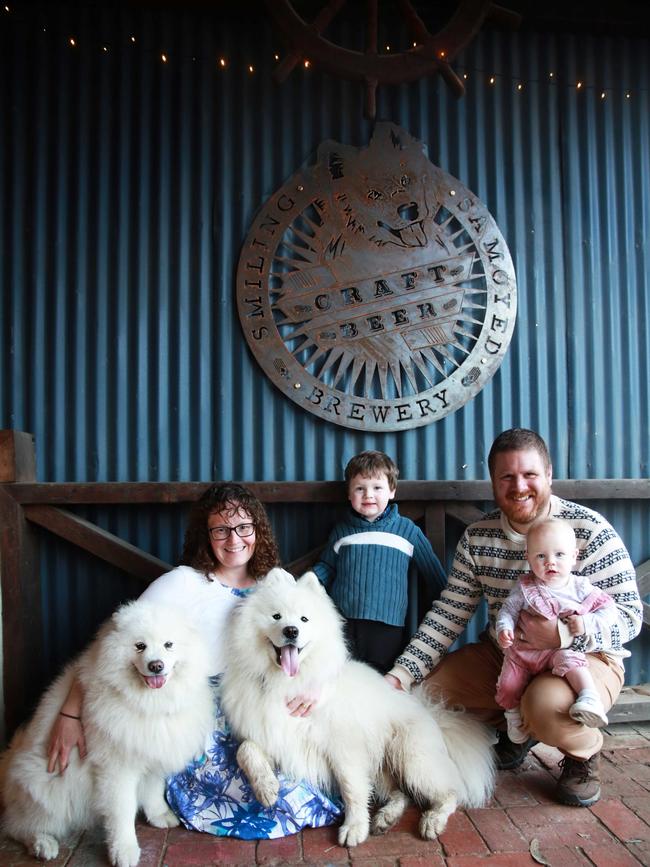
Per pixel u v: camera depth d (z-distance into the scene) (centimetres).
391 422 352
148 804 242
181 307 351
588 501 363
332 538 322
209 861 220
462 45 317
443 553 338
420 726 252
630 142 379
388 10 362
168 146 353
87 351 347
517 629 259
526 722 252
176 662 226
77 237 348
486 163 369
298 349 350
